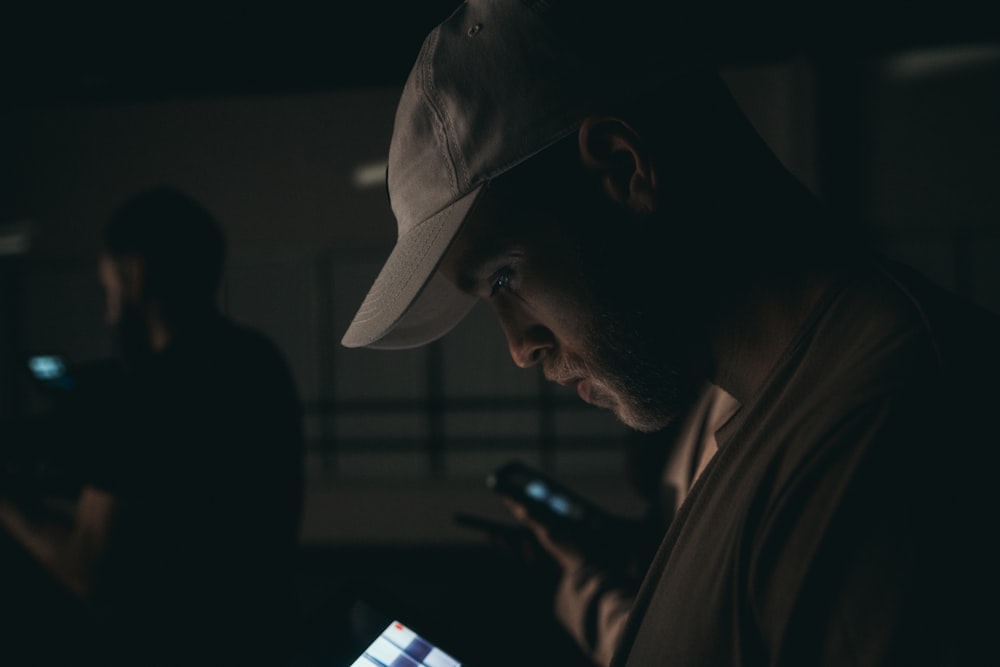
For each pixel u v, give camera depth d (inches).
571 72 16.9
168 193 52.6
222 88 177.5
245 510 47.5
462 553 191.6
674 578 16.9
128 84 175.0
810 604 12.6
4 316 217.5
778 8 152.4
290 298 211.2
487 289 19.3
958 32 151.6
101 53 162.9
